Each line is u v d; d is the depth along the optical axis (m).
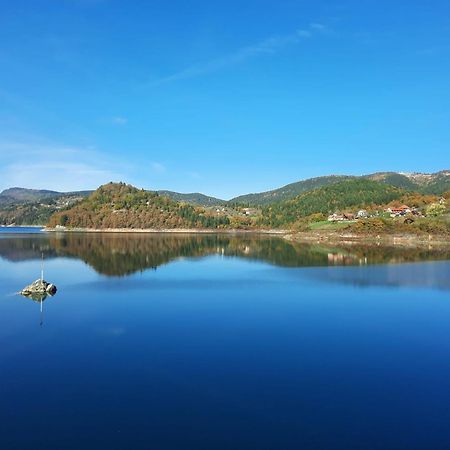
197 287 74.44
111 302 61.62
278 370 36.00
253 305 60.19
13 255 129.75
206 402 30.34
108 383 33.28
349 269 99.38
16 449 24.91
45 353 39.81
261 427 27.19
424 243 183.38
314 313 55.66
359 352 40.62
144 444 25.41
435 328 49.00
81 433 26.53
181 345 42.25
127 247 167.25
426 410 29.31
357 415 28.66
